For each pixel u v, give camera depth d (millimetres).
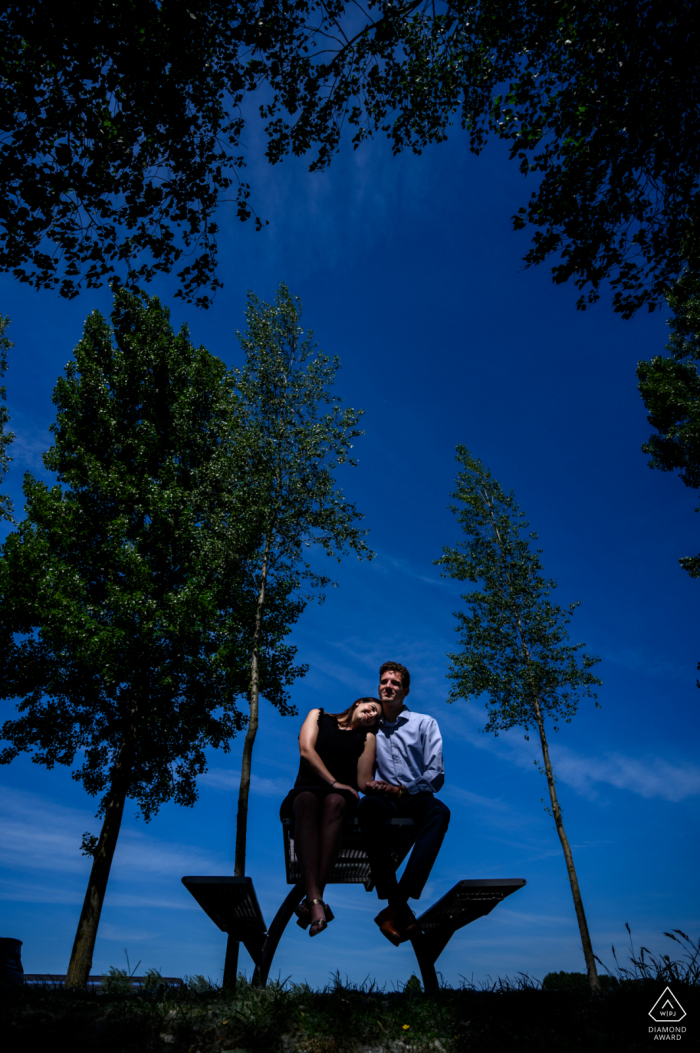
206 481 14031
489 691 14883
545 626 15148
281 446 13078
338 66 7652
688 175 6891
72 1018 2074
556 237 7234
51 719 13109
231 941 8719
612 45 6555
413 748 3000
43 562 13102
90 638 12539
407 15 7539
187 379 16531
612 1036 2020
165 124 6938
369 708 2807
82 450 14992
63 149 6547
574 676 14453
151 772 14180
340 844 2434
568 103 6867
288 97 7695
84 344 16266
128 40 6457
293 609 14047
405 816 2777
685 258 7156
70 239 6887
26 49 6293
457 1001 2477
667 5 6277
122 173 6887
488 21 7332
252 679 12195
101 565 13859
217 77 7160
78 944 11188
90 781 13750
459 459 17812
